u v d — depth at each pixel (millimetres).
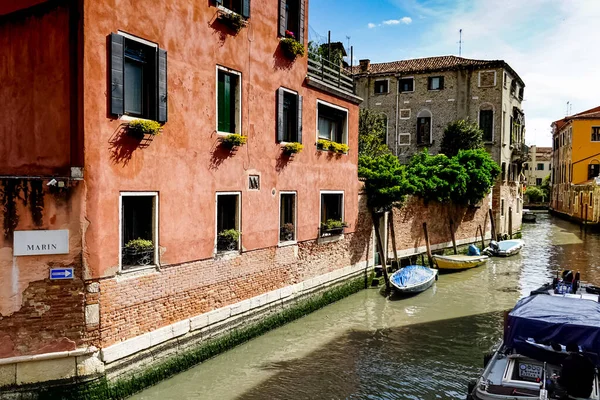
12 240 6879
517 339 7281
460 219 24500
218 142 9820
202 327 9477
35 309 7012
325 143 13797
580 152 46875
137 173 8062
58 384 7082
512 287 17344
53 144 7535
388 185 16562
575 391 6430
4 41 7613
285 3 11891
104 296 7477
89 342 7289
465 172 22922
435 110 31094
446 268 20172
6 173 7715
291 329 12008
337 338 11484
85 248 7242
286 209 12594
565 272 12344
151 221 8484
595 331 6867
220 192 9922
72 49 7398
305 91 12906
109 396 7504
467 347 11039
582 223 40781
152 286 8359
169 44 8625
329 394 8516
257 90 10961
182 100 8930
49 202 7023
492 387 6824
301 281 12984
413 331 12125
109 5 7547
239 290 10562
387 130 32219
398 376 9352
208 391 8477
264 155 11273
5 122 7680
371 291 16219
